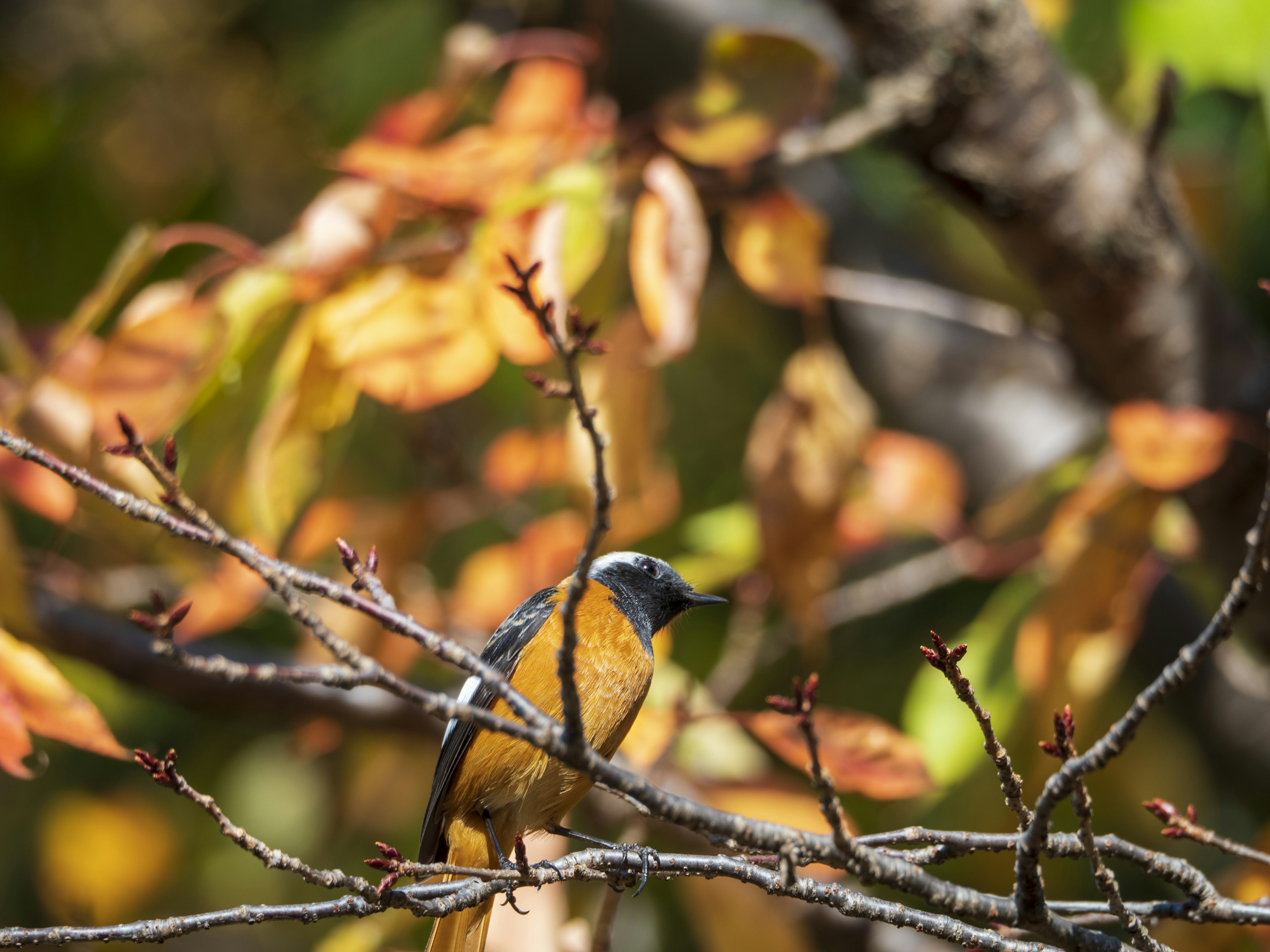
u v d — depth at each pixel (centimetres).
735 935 768
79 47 1214
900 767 665
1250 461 757
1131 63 912
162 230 873
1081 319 793
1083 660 757
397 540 841
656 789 390
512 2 993
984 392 1017
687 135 684
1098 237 759
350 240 652
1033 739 776
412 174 668
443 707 368
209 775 1117
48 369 634
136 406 622
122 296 755
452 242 677
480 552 884
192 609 733
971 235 1116
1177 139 1023
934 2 734
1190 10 775
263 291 639
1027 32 751
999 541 888
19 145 1055
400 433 924
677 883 823
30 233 1036
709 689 872
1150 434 682
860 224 1049
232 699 899
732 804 723
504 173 686
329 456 696
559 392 345
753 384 1186
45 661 549
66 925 1058
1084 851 425
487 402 1087
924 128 757
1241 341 789
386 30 1139
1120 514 755
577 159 708
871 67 762
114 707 1057
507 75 997
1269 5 764
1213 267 832
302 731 959
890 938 909
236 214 1237
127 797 1116
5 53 1093
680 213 645
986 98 744
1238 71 772
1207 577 895
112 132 1235
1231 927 652
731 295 1050
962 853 466
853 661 1140
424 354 614
